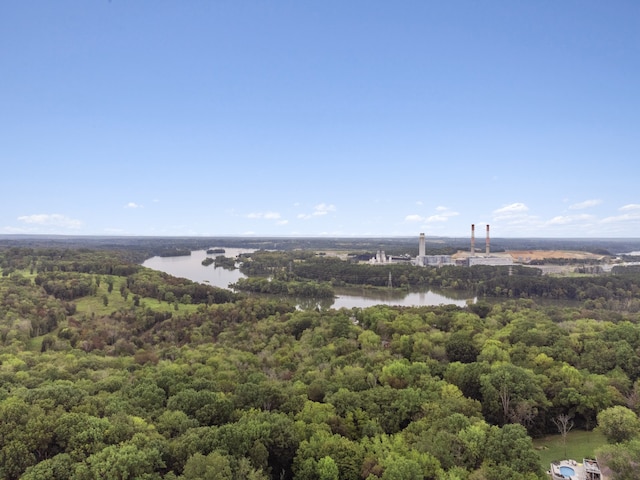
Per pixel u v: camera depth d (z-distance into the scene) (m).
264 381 99.69
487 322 171.88
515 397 91.94
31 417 70.81
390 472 63.16
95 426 69.94
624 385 100.69
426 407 85.31
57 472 59.91
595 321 163.75
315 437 74.62
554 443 88.56
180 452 67.38
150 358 136.88
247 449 69.12
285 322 182.62
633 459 66.69
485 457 69.81
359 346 144.50
